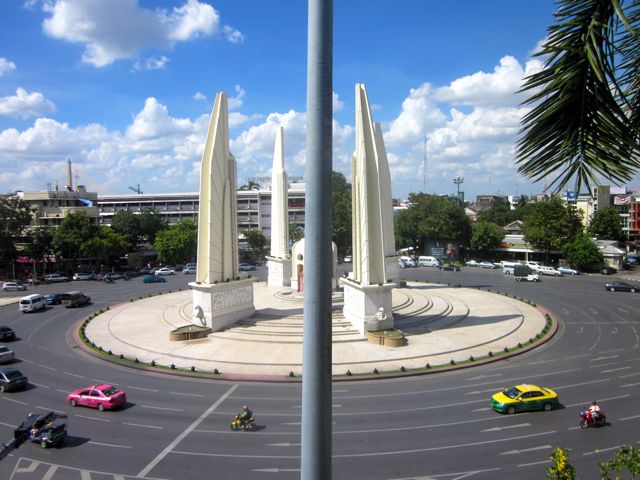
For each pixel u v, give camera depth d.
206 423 26.73
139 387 32.62
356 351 39.34
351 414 27.59
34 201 111.00
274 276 68.81
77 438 24.94
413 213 109.44
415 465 21.72
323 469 7.30
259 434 25.31
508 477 20.58
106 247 89.69
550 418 26.48
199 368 36.38
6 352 38.31
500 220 147.88
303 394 7.37
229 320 46.38
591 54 6.14
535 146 7.08
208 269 44.81
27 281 84.56
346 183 120.31
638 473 12.38
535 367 35.66
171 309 56.16
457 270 92.81
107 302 63.75
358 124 42.72
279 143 67.38
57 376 34.97
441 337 43.22
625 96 6.74
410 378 33.94
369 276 43.22
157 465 22.17
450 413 27.48
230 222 47.41
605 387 31.05
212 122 44.94
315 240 7.06
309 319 7.19
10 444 16.47
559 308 56.16
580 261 84.88
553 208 90.94
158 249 98.38
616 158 6.61
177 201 142.50
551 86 6.64
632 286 66.69
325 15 6.80
